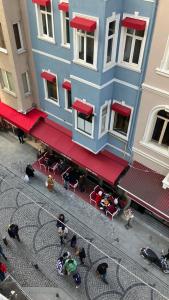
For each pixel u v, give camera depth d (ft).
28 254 63.67
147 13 44.55
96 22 45.75
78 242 65.21
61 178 78.59
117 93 57.47
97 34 46.91
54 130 76.23
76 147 71.46
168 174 57.82
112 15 45.78
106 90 55.67
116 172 64.90
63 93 67.62
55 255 63.46
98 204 71.51
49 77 67.05
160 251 63.41
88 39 49.42
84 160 68.64
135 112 57.00
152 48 46.96
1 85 76.84
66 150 71.67
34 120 77.36
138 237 66.03
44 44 62.69
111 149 67.82
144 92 52.47
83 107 58.23
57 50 61.11
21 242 65.67
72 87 58.13
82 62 52.90
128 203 70.54
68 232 67.05
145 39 47.26
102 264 56.85
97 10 44.37
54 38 59.67
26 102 76.84
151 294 57.41
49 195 74.74
